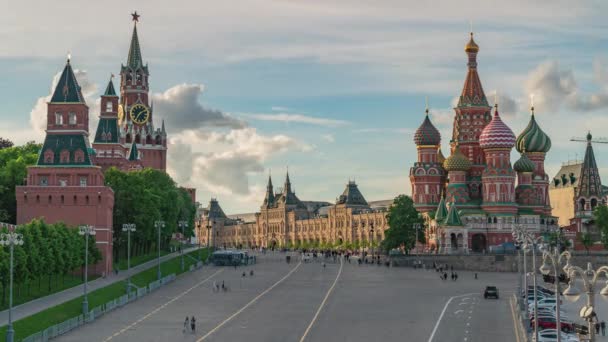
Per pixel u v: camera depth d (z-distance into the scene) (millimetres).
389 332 141250
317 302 182000
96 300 169375
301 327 146000
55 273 182125
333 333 139750
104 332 137750
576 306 180625
